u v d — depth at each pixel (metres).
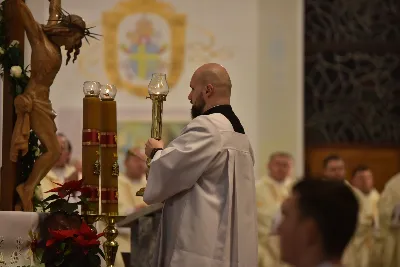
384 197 10.66
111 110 4.89
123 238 7.79
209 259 4.55
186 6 12.28
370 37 13.30
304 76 13.18
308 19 13.22
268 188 11.29
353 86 13.30
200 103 4.89
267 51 12.30
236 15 12.31
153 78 4.86
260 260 10.44
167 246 4.69
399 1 13.30
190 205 4.63
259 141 12.22
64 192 4.82
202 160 4.59
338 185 2.76
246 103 12.25
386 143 13.30
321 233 2.71
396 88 13.32
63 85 11.76
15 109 4.91
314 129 13.21
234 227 4.66
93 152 4.88
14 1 4.93
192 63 12.22
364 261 10.86
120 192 10.41
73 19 4.97
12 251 4.53
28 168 5.11
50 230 4.64
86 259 4.65
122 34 12.12
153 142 4.78
